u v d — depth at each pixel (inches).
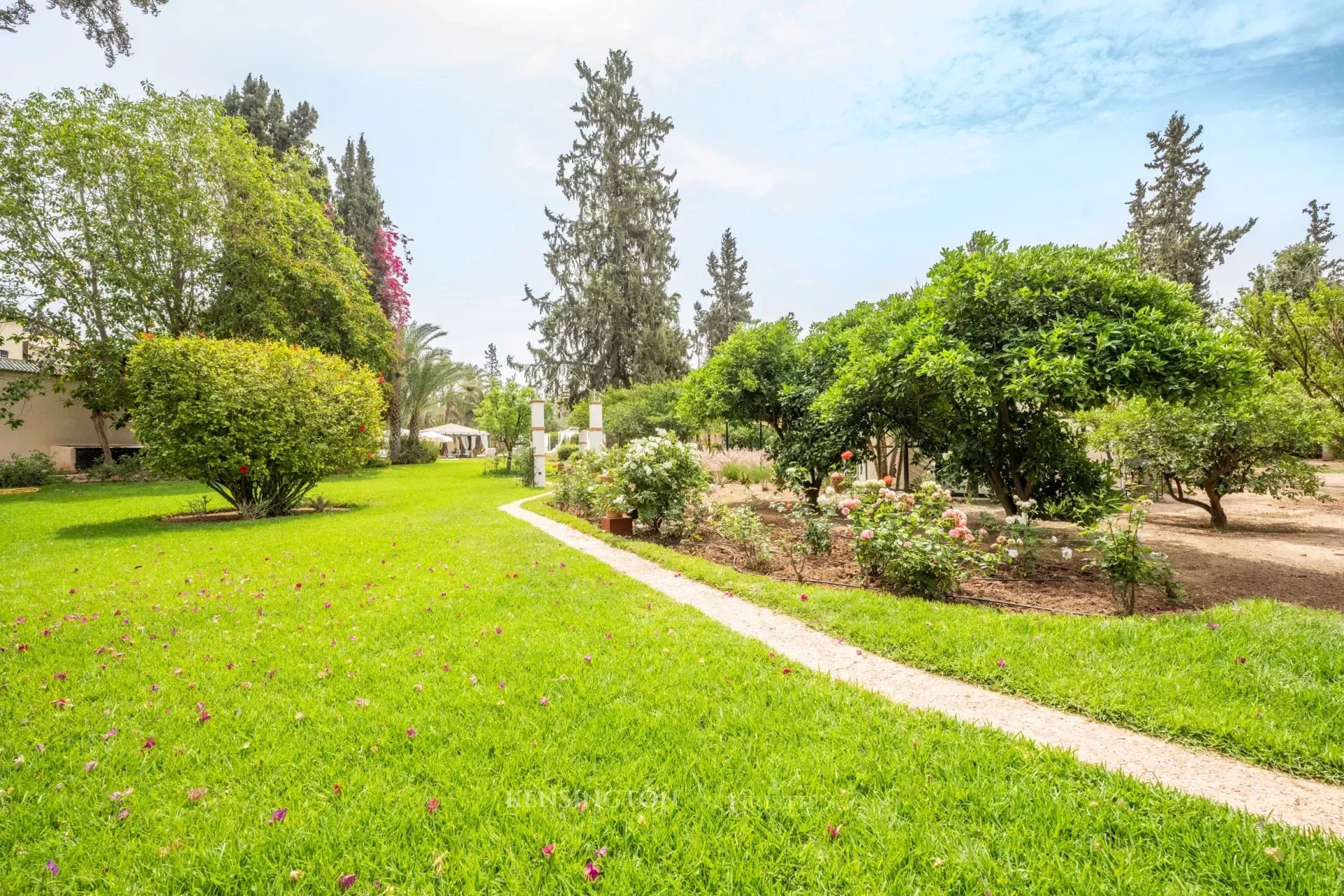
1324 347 617.0
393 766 98.3
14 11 361.1
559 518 423.2
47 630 171.8
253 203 840.3
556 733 108.3
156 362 429.1
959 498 440.8
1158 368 209.8
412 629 173.2
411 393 1323.8
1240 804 84.7
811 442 386.6
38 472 753.6
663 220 1269.7
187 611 192.1
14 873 73.5
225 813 85.7
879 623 165.3
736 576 231.0
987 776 91.8
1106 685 120.9
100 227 743.7
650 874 72.9
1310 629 142.1
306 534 363.3
